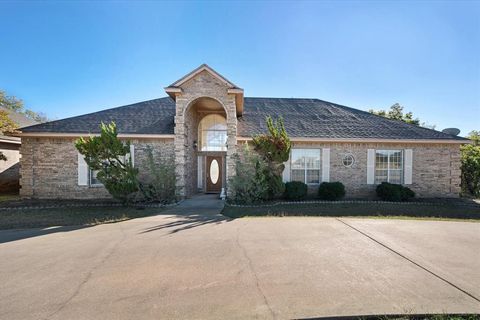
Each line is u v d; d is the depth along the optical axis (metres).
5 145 16.16
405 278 4.00
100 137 9.52
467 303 3.28
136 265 4.51
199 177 15.70
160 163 11.84
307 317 2.97
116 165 10.16
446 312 3.06
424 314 3.02
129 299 3.37
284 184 12.03
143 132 12.81
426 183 13.82
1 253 5.11
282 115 15.71
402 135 13.88
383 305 3.21
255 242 5.84
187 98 12.48
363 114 16.14
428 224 7.64
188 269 4.34
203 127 16.06
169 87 12.24
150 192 11.51
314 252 5.19
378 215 9.02
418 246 5.60
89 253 5.11
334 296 3.44
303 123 14.73
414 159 13.83
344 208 10.32
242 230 6.87
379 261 4.72
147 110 15.12
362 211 9.71
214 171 15.80
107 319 2.93
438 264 4.59
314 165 13.78
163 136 12.64
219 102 12.66
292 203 11.56
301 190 12.46
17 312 3.08
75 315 3.01
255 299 3.37
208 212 9.32
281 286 3.73
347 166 13.66
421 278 4.01
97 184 12.88
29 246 5.53
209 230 6.86
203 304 3.25
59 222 7.67
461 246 5.61
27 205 10.73
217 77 12.41
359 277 4.04
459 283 3.84
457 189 13.86
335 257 4.92
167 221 7.89
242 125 14.30
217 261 4.70
